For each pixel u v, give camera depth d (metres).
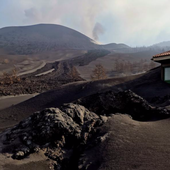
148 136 6.57
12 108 21.33
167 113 8.95
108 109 10.59
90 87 23.27
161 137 6.42
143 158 5.17
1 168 5.45
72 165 6.11
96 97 11.52
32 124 7.80
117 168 4.92
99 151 6.02
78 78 54.78
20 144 6.75
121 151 5.70
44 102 21.58
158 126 7.61
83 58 106.62
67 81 48.72
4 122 16.95
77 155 6.46
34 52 151.62
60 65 86.69
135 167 4.84
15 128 7.95
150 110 9.80
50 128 7.09
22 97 31.48
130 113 9.98
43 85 43.06
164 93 16.62
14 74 50.78
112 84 23.17
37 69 74.06
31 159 6.08
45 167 5.88
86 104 11.32
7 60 90.75
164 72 20.23
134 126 7.64
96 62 91.38
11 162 5.82
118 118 8.58
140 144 6.00
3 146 6.72
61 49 165.12
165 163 4.79
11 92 35.28
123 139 6.43
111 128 7.41
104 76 46.34
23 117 17.95
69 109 8.45
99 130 7.47
